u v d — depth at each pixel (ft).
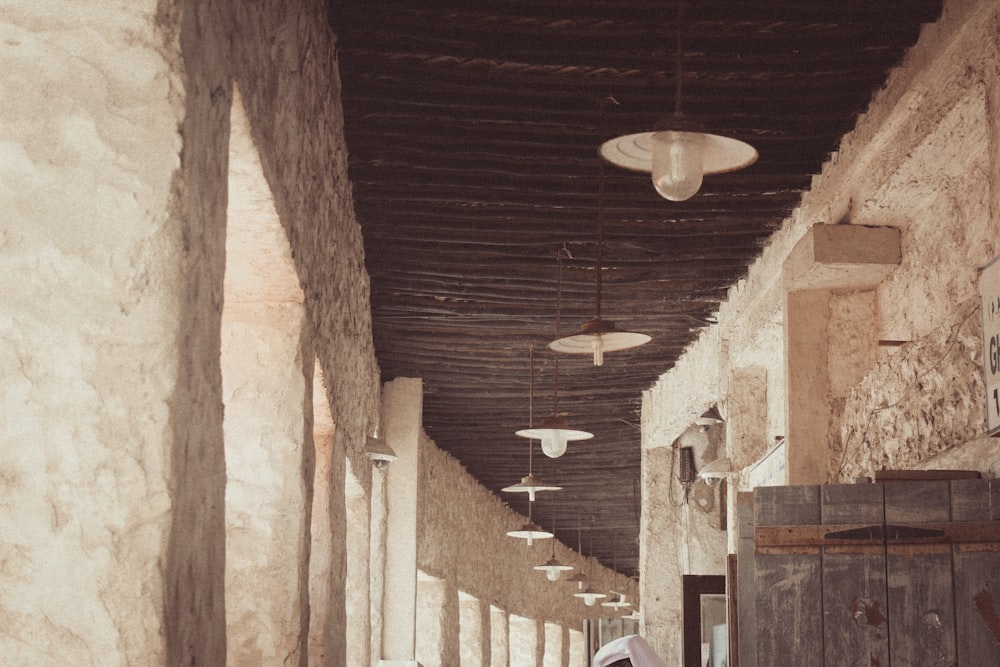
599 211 24.16
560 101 21.15
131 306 7.50
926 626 15.74
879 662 15.76
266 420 15.88
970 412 17.11
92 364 7.41
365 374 30.12
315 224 17.61
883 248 22.44
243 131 11.30
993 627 15.56
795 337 24.38
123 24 7.66
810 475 23.88
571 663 79.30
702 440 43.80
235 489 15.71
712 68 19.93
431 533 44.93
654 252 28.50
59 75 7.64
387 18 18.66
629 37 19.03
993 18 16.33
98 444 7.34
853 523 16.19
